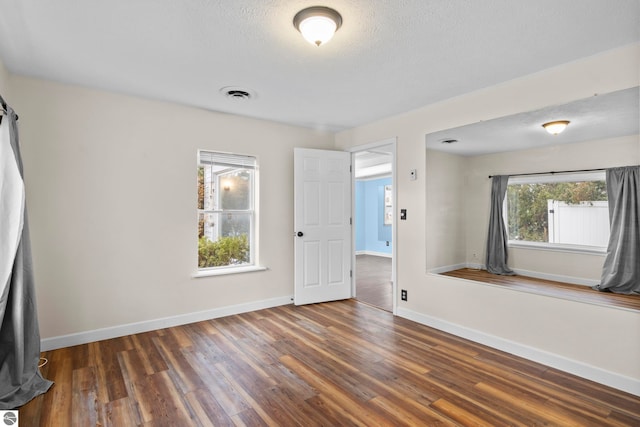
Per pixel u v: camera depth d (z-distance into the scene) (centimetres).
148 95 331
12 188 219
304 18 191
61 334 301
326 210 451
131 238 334
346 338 324
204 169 388
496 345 301
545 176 273
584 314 251
